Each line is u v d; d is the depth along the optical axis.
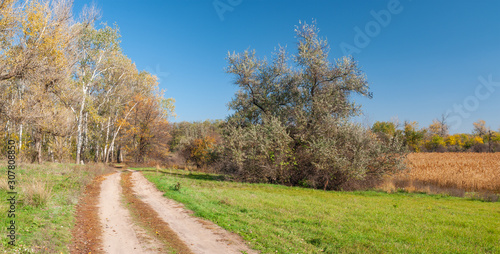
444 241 8.54
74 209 11.11
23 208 9.45
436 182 27.05
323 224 10.29
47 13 20.08
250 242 8.16
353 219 11.23
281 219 10.96
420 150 80.19
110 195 15.63
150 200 14.68
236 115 31.05
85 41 34.75
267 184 24.78
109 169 32.88
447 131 81.88
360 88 27.38
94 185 18.86
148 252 7.16
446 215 12.75
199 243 8.03
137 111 51.56
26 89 22.81
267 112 29.78
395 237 8.88
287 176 25.75
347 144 24.20
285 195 17.91
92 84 36.16
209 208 12.65
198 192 17.44
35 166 22.59
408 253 7.46
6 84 21.89
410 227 10.30
